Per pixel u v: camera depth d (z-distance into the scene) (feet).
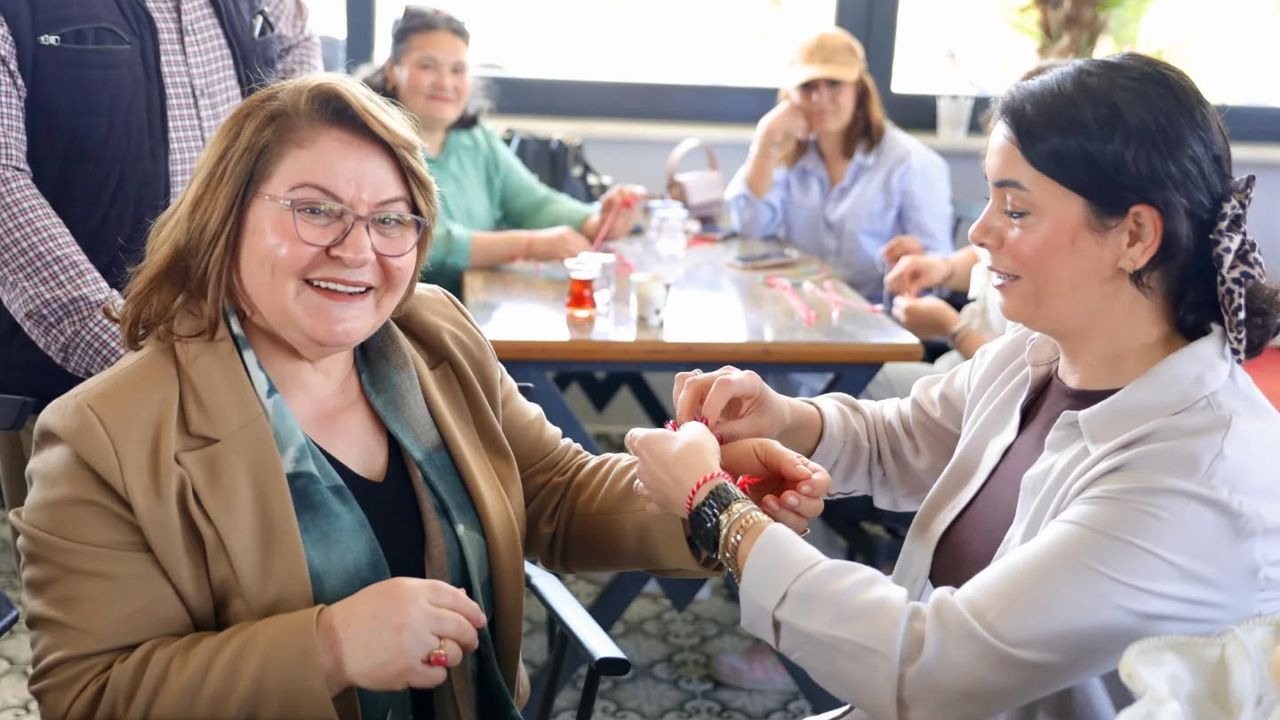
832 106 10.96
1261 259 4.17
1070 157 4.02
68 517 3.92
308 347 4.31
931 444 5.47
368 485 4.56
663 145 12.80
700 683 8.71
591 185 12.00
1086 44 9.54
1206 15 12.74
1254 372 10.09
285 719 3.85
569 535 5.37
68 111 6.97
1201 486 3.87
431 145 10.43
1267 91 13.07
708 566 5.13
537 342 7.80
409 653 3.88
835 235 11.43
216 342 4.22
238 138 4.15
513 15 12.75
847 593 4.06
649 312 8.29
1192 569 3.86
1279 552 3.96
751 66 13.05
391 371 4.72
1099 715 4.20
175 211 4.25
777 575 4.15
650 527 5.19
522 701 5.22
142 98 7.15
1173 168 3.98
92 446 3.91
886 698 3.97
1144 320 4.26
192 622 4.08
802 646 4.13
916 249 10.71
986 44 12.78
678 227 10.17
